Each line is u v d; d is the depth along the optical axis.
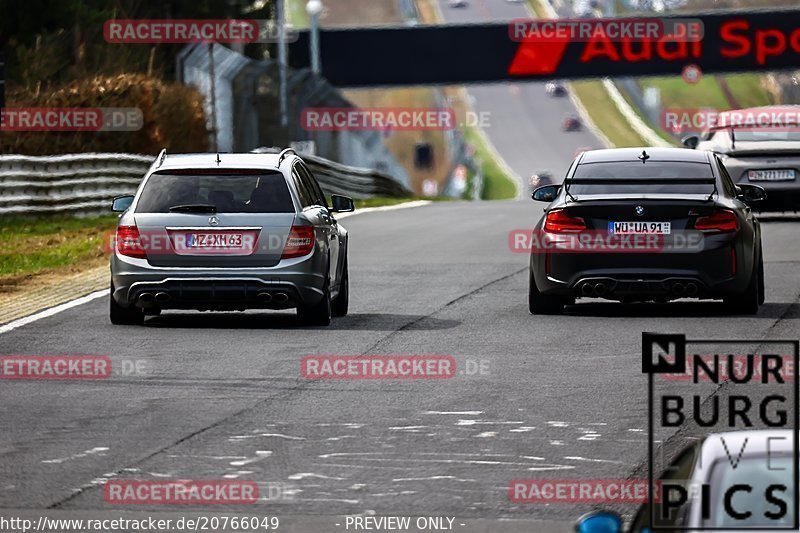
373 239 96.56
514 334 53.00
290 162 57.03
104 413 38.81
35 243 96.75
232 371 45.28
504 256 83.94
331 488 30.22
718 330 52.97
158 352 49.09
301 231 54.22
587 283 56.28
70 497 29.58
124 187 127.12
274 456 33.34
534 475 31.23
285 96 179.62
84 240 99.19
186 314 60.16
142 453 33.78
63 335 53.34
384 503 28.91
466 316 58.34
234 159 55.91
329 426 36.78
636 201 55.94
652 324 55.06
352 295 66.31
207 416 38.28
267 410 39.03
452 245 91.44
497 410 38.72
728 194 57.66
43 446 34.69
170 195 54.78
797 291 65.12
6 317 59.22
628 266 55.97
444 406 39.38
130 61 174.25
